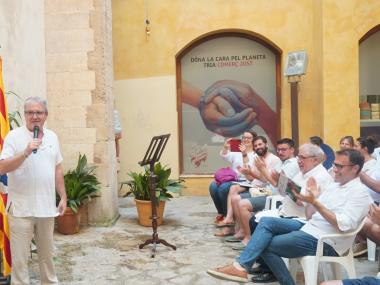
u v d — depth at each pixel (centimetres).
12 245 342
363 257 464
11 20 478
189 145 859
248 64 849
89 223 621
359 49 823
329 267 408
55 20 614
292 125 791
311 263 342
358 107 749
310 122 821
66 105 620
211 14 823
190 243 530
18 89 493
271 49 844
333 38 746
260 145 527
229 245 520
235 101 854
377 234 401
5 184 366
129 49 837
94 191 606
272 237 359
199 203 773
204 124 859
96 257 479
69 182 582
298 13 816
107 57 630
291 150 497
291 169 453
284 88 823
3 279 364
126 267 446
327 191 362
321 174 387
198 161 859
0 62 382
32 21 538
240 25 822
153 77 837
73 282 406
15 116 470
